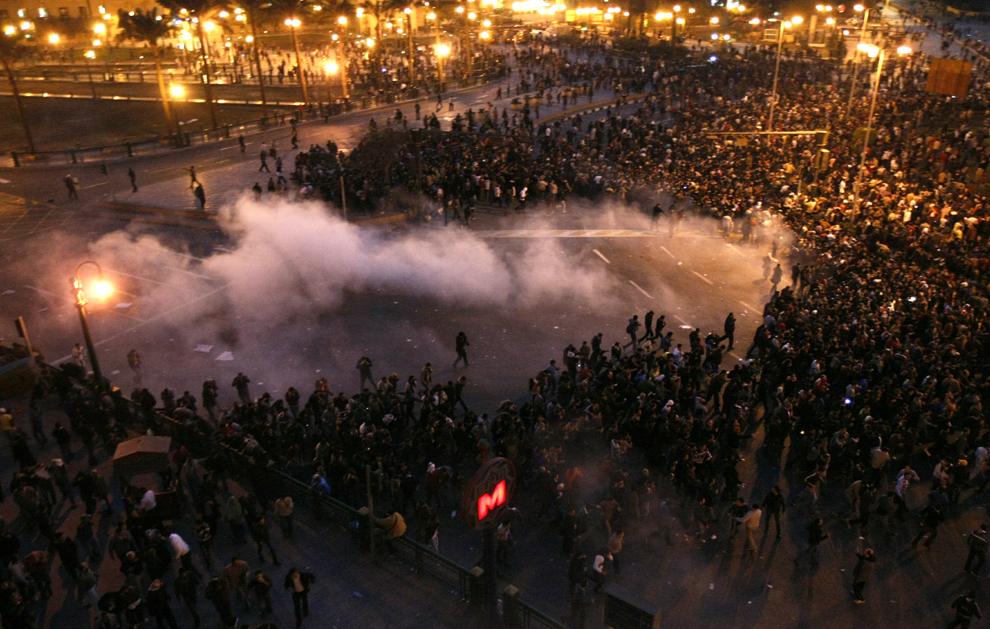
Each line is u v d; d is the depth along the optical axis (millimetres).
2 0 124812
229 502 16703
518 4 128125
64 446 20375
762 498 19953
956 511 19453
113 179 49969
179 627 14734
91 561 16500
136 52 112750
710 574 17188
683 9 102125
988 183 43938
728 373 24391
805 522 19062
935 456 21438
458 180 44938
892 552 18000
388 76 82625
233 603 15336
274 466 18672
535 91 75688
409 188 44219
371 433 20250
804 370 25047
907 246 36125
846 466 20094
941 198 41125
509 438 19953
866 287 30891
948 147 49625
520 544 18203
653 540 18266
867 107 60062
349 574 16266
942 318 27562
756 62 88375
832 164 46969
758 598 16469
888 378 22562
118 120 72750
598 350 26828
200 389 25875
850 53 95250
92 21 127812
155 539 15117
